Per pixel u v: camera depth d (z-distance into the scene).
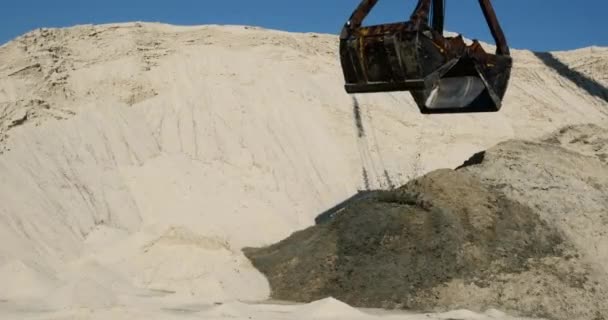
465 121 52.53
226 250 34.06
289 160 44.41
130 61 48.19
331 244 31.92
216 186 40.81
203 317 24.25
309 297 29.67
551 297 27.28
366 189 44.78
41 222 34.25
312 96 49.88
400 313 26.83
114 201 38.06
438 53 20.28
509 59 22.59
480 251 29.38
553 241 30.22
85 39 49.16
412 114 51.66
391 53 19.66
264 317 24.80
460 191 32.00
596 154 43.25
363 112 50.16
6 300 27.92
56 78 44.12
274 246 35.69
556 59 66.44
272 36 54.28
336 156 46.34
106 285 29.72
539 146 38.31
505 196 32.28
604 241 30.73
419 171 46.69
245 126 45.34
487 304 27.27
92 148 40.34
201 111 45.56
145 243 34.03
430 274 28.67
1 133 37.91
